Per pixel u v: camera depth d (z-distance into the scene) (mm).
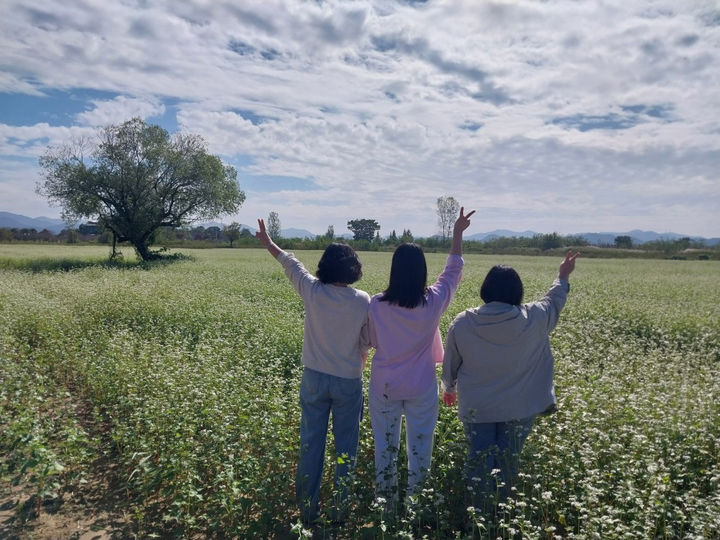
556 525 3891
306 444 4082
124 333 8875
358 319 3953
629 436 4672
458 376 4230
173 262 34844
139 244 40281
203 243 74750
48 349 8133
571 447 4316
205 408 5129
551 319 4035
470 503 3953
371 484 4176
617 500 3617
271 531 3908
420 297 3875
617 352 8477
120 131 38875
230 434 4750
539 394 4059
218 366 7105
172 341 8961
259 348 8195
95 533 3930
